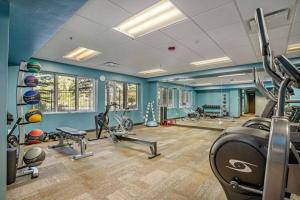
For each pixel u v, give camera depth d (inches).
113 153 141.9
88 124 235.0
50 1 68.9
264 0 77.8
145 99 333.7
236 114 454.3
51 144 170.4
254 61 194.5
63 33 115.3
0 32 65.9
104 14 90.8
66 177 95.8
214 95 491.8
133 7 84.6
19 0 67.4
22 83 101.0
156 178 95.4
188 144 174.2
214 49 150.9
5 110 66.8
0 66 65.5
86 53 168.6
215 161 48.4
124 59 187.3
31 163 95.5
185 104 468.1
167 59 186.4
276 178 32.8
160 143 177.6
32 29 93.9
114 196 77.1
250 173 42.6
